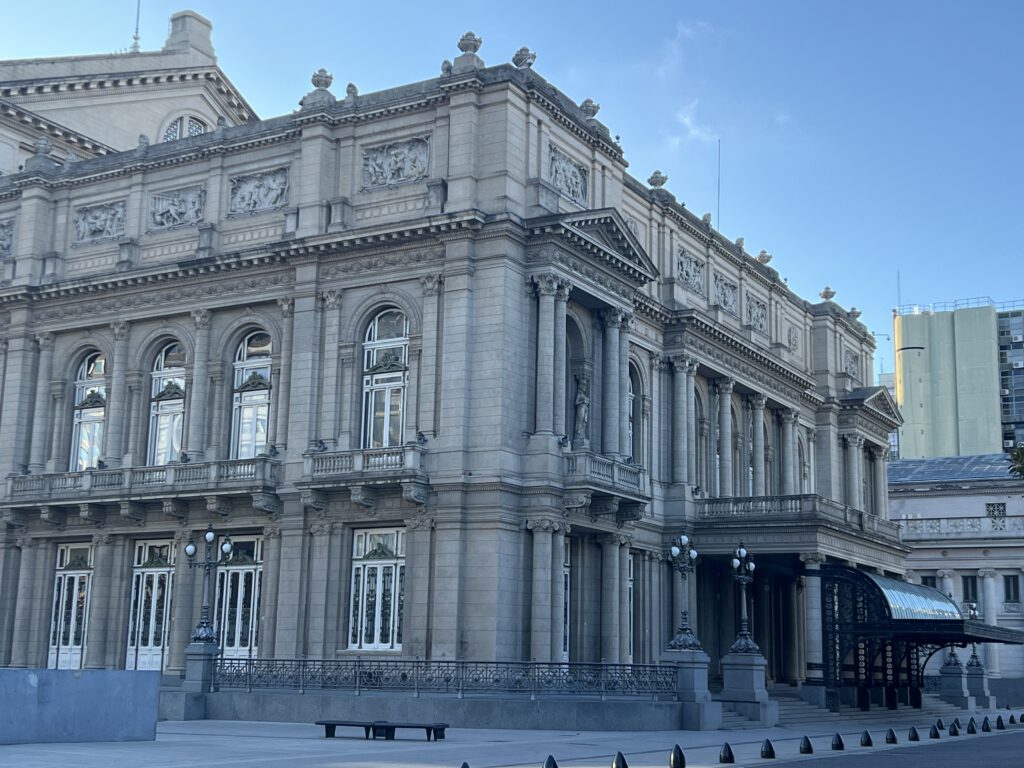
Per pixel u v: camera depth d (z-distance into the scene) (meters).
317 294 48.62
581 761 26.08
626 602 49.78
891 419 78.75
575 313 49.50
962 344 125.25
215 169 52.59
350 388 47.34
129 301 53.62
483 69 47.03
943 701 67.25
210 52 69.38
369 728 32.69
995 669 83.38
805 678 58.47
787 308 72.25
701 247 63.38
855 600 53.62
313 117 49.41
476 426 44.50
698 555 57.56
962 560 84.38
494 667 41.19
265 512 47.59
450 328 45.28
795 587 65.94
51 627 52.88
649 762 26.19
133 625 51.12
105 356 54.62
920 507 92.81
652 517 55.91
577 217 46.50
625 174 56.91
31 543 53.56
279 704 39.75
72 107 62.62
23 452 55.16
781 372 67.38
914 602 56.06
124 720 29.70
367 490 45.16
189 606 49.25
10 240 57.75
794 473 69.44
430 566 44.00
